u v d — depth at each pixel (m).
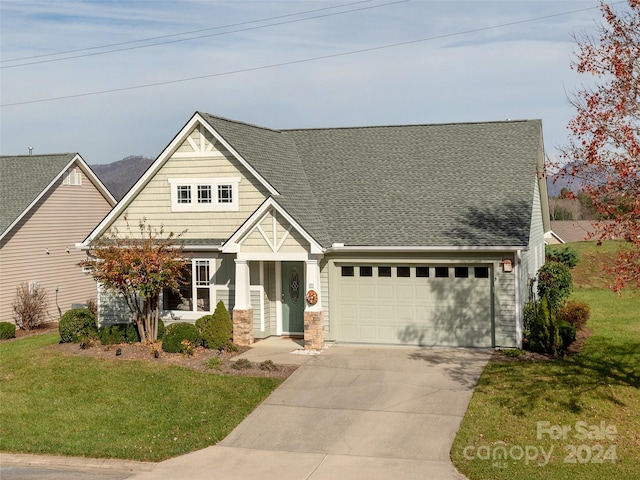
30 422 16.30
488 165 24.64
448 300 21.73
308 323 21.38
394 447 14.37
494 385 17.52
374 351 21.33
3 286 30.67
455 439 14.58
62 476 13.54
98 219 37.12
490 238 20.94
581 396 16.53
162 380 18.64
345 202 24.17
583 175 15.77
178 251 22.81
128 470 13.82
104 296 25.33
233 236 21.73
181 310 24.30
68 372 19.59
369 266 22.41
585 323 24.95
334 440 14.85
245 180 23.62
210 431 15.52
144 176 24.41
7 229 30.31
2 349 24.69
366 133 28.03
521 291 21.62
